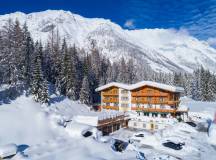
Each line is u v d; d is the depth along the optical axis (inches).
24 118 2281.0
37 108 2664.9
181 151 1787.6
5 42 3093.0
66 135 1914.4
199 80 5526.6
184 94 5733.3
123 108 3221.0
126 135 2472.9
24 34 3422.7
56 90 3563.0
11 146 1381.6
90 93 4084.6
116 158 1328.7
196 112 3068.4
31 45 3646.7
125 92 3203.7
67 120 2274.9
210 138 2101.4
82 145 1476.4
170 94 2942.9
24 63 3161.9
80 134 1878.7
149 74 7440.9
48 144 1504.7
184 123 2549.2
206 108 3617.1
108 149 1457.9
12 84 2928.2
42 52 3784.5
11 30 3196.4
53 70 3887.8
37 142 1827.0
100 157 1299.2
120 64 5969.5
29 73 3189.0
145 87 3058.6
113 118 2628.0
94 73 4544.8
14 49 3019.2
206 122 2743.6
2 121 2112.5
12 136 1908.2
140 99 3100.4
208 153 1765.5
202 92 5103.3
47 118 2244.1
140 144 1967.3
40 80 2906.0
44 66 3759.8
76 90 3681.1
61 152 1350.9
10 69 2933.1
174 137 2066.9
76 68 4028.1
